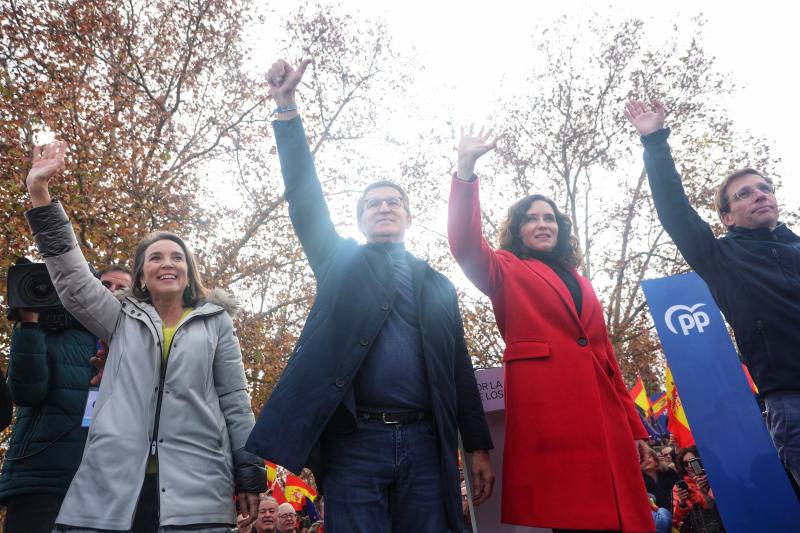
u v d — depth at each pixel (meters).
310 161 2.76
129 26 14.44
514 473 2.68
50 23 12.93
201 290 3.04
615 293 19.56
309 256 2.78
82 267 2.70
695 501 5.28
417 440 2.36
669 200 3.13
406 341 2.51
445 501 2.30
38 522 2.73
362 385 2.39
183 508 2.37
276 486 10.84
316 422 2.24
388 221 2.85
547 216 3.31
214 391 2.76
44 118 11.01
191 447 2.53
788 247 2.95
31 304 2.88
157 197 12.58
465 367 2.81
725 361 3.36
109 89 13.73
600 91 19.56
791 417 2.62
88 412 2.85
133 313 2.74
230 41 15.55
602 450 2.60
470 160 2.82
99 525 2.26
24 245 10.57
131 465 2.39
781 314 2.75
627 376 19.02
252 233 15.56
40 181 2.68
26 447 2.83
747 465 3.14
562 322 2.87
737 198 3.18
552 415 2.68
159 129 14.05
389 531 2.27
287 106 2.76
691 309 3.50
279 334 15.75
